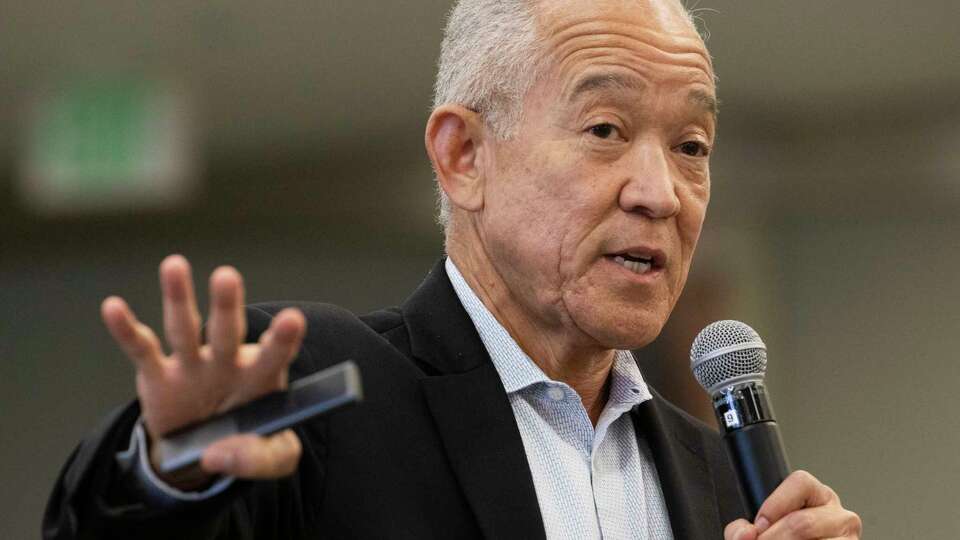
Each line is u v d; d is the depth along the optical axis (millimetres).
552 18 5094
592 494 4984
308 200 16266
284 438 3549
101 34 13953
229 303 3436
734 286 17203
